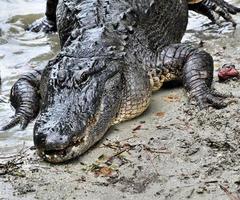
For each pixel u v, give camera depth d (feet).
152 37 44.70
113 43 40.55
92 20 42.88
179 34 50.31
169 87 44.45
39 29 59.00
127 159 34.22
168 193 30.40
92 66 37.35
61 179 32.63
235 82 42.96
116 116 38.55
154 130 37.50
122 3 44.86
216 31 55.26
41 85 40.34
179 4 50.19
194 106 39.81
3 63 50.49
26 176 33.09
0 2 67.36
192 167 32.65
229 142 34.24
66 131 33.91
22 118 40.55
